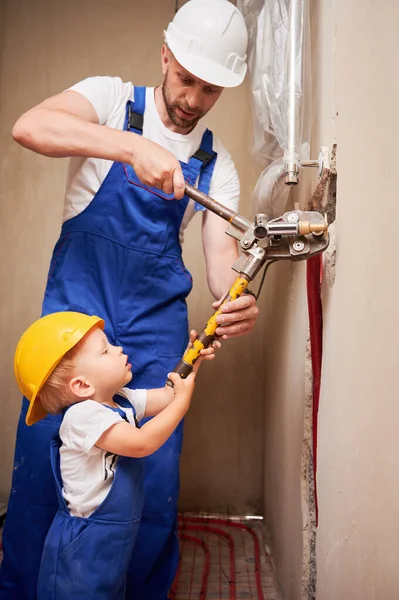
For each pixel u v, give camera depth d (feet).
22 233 9.85
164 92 5.66
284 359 7.20
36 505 5.66
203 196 4.71
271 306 8.89
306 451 5.49
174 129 5.97
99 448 4.63
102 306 5.76
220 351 10.03
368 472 3.20
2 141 9.84
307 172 5.58
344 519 3.77
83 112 5.45
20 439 5.82
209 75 5.29
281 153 6.22
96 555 4.63
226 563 8.08
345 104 4.00
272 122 5.50
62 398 4.70
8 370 9.83
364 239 3.41
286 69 4.83
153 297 5.95
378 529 2.96
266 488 9.07
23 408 5.92
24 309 9.82
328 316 4.48
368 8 3.42
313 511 5.38
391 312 2.84
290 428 6.55
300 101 4.74
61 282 5.77
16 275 9.84
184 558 8.23
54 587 4.64
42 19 9.87
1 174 9.87
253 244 4.53
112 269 5.79
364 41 3.49
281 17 5.36
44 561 4.74
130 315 5.84
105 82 5.77
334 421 4.16
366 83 3.42
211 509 9.85
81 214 5.84
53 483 5.64
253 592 7.23
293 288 6.51
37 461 5.66
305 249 4.32
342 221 4.07
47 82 9.79
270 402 8.73
